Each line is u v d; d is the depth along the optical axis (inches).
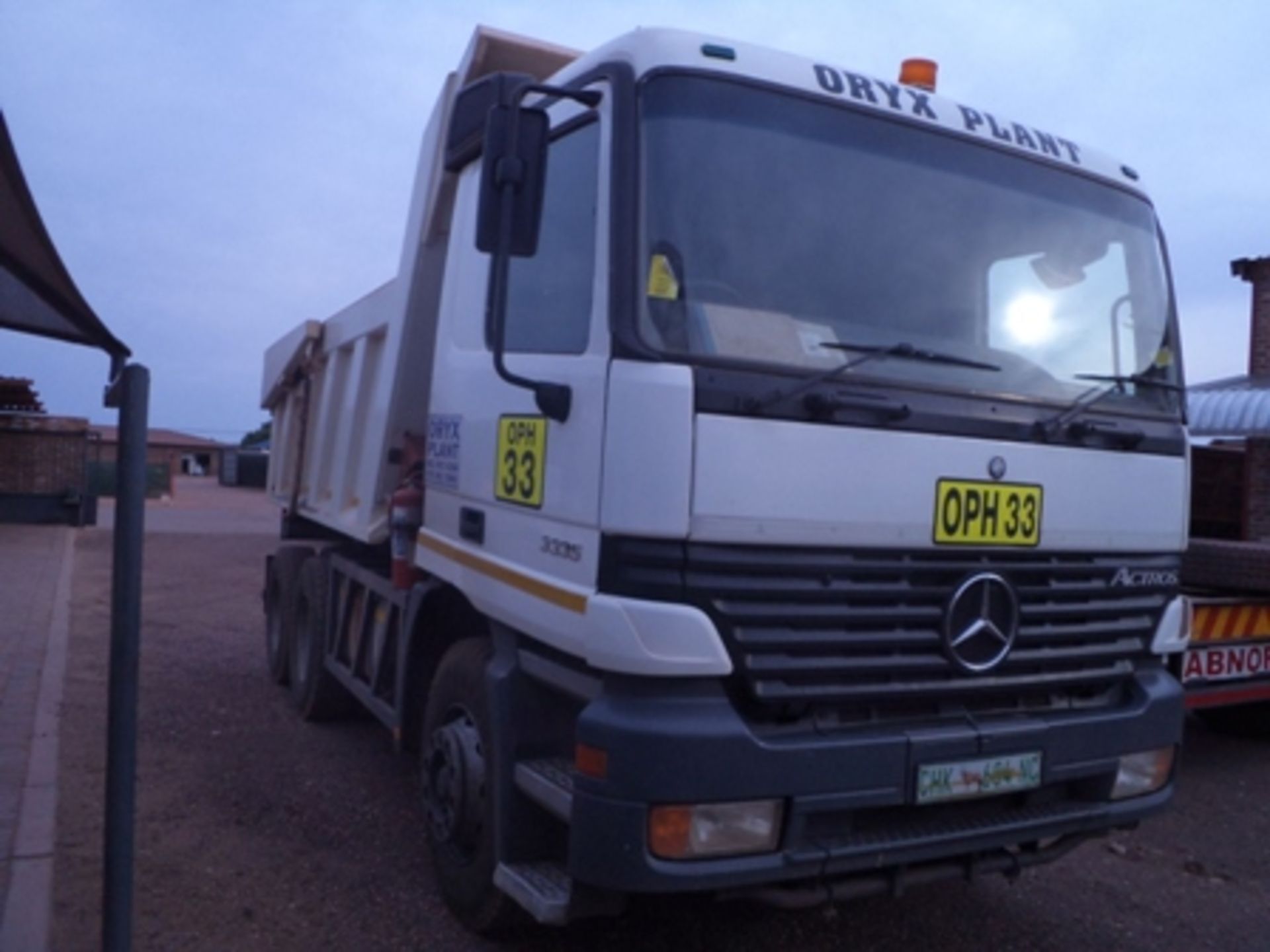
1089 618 169.2
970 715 159.0
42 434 915.4
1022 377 167.3
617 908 152.4
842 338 153.2
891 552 150.1
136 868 207.5
